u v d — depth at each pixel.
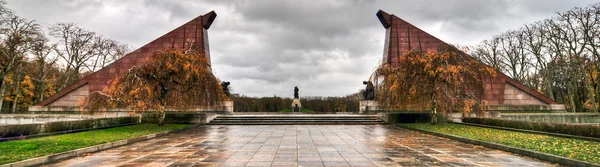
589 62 34.53
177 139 14.82
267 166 8.15
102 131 17.25
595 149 10.13
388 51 32.53
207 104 22.19
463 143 13.20
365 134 17.33
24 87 40.75
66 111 27.81
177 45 30.48
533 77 44.94
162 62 20.12
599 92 34.41
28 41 30.17
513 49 39.91
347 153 10.39
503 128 18.67
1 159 8.11
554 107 28.27
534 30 35.84
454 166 8.23
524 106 28.36
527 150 9.87
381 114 27.67
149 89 19.16
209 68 23.08
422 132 18.39
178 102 21.11
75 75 38.41
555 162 8.71
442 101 20.34
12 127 13.01
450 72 19.78
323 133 17.92
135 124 23.17
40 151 9.52
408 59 21.38
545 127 15.96
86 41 38.41
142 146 12.26
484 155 10.01
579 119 23.75
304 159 9.23
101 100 18.72
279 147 11.89
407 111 28.22
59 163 8.64
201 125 24.47
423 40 32.19
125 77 19.48
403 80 21.14
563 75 37.03
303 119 27.17
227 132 18.62
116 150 11.13
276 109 54.75
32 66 36.25
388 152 10.63
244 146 12.20
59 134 15.60
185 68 19.88
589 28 28.92
